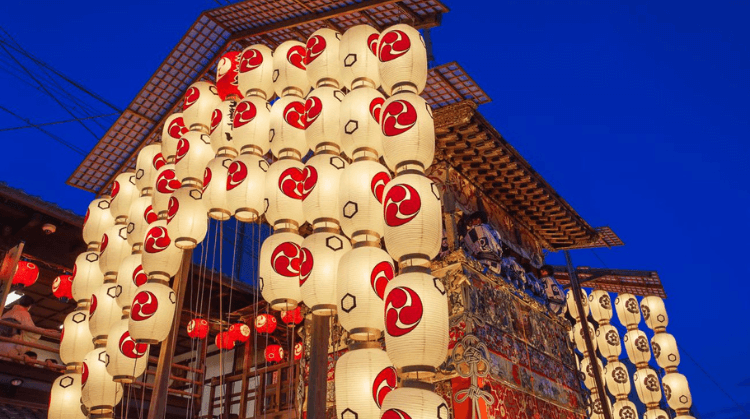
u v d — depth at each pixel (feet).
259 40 25.25
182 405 43.98
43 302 47.47
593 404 40.22
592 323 47.16
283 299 19.34
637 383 40.98
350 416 17.28
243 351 50.80
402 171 18.03
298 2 22.20
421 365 15.70
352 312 16.90
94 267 27.76
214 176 22.34
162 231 23.75
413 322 15.69
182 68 26.58
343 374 17.90
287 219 20.38
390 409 15.30
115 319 25.26
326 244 18.60
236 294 47.03
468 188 32.48
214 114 24.00
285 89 22.82
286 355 48.78
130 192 28.09
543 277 36.83
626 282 47.98
